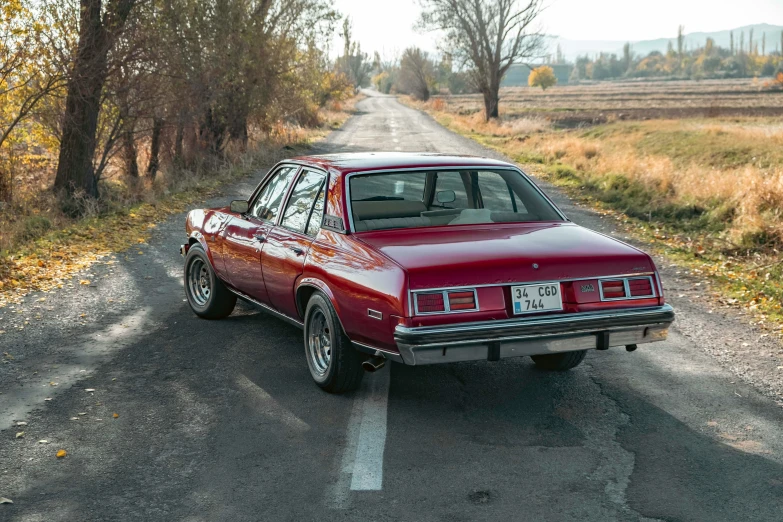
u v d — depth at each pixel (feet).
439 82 454.40
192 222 24.95
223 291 23.31
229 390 17.54
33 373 18.92
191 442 14.65
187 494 12.55
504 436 14.78
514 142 110.42
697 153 72.33
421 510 11.88
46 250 35.29
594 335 15.11
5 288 27.99
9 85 47.16
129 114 52.11
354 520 11.62
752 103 217.77
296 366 19.27
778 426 15.16
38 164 54.65
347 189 17.25
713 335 22.07
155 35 50.83
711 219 42.88
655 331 15.56
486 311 14.44
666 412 16.01
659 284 15.65
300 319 18.60
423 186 18.06
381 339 14.96
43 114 48.32
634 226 43.98
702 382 17.93
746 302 25.93
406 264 14.49
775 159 62.28
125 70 50.37
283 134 102.22
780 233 35.32
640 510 11.77
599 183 61.46
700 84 548.31
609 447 14.20
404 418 15.76
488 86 173.06
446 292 14.26
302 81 93.71
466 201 18.57
